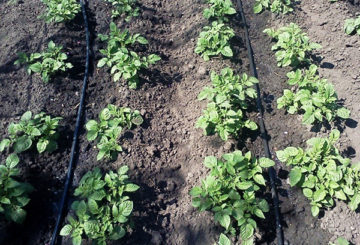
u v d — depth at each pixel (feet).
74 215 3.95
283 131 4.79
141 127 4.72
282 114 4.96
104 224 3.65
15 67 5.21
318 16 6.21
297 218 4.02
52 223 3.90
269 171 4.32
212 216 3.97
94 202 3.74
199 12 6.27
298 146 4.64
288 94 4.87
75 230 3.65
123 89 5.09
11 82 5.05
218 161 4.10
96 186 3.83
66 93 5.04
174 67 5.58
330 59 5.51
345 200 4.05
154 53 5.70
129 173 4.25
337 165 4.25
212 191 3.82
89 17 6.07
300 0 6.52
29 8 6.19
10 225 3.74
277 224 3.93
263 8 6.32
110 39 5.57
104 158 4.38
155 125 4.83
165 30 6.14
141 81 5.24
